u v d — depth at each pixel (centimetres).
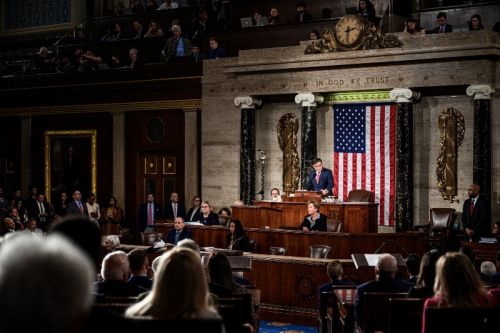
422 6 1823
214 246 1469
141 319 334
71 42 2297
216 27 2016
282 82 1778
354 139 1758
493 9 1673
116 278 542
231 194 1867
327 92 1745
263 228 1451
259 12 1981
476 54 1543
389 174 1716
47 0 2588
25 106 2194
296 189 1819
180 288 355
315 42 1725
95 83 2050
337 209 1494
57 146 2164
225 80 1859
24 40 2608
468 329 492
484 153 1574
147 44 2072
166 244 1325
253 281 1234
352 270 1179
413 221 1692
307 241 1373
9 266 152
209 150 1897
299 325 1188
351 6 1875
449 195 1662
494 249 1329
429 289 623
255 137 1855
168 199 1998
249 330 585
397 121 1664
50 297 152
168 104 1964
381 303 687
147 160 2030
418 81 1625
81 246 330
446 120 1661
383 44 1642
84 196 2120
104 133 2081
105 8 2472
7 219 1579
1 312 150
